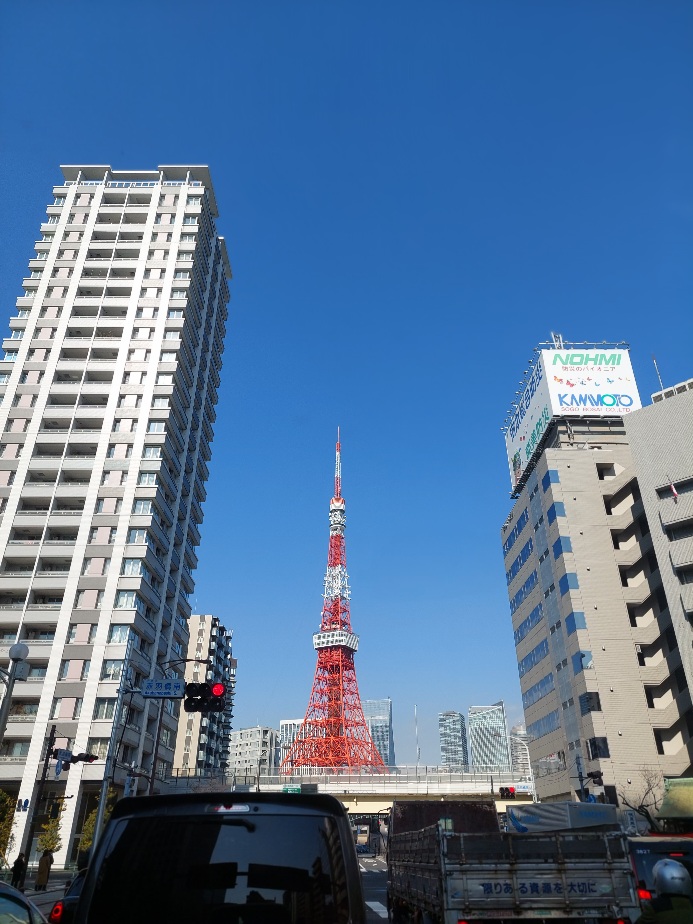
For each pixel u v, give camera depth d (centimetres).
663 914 529
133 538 5859
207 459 8506
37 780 4891
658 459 5134
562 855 1073
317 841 458
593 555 5650
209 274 8394
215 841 454
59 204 7762
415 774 6650
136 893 432
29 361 6719
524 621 6762
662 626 5259
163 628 6519
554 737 5775
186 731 11400
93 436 6331
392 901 1867
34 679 5281
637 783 4791
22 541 5819
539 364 6706
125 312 7100
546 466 6078
